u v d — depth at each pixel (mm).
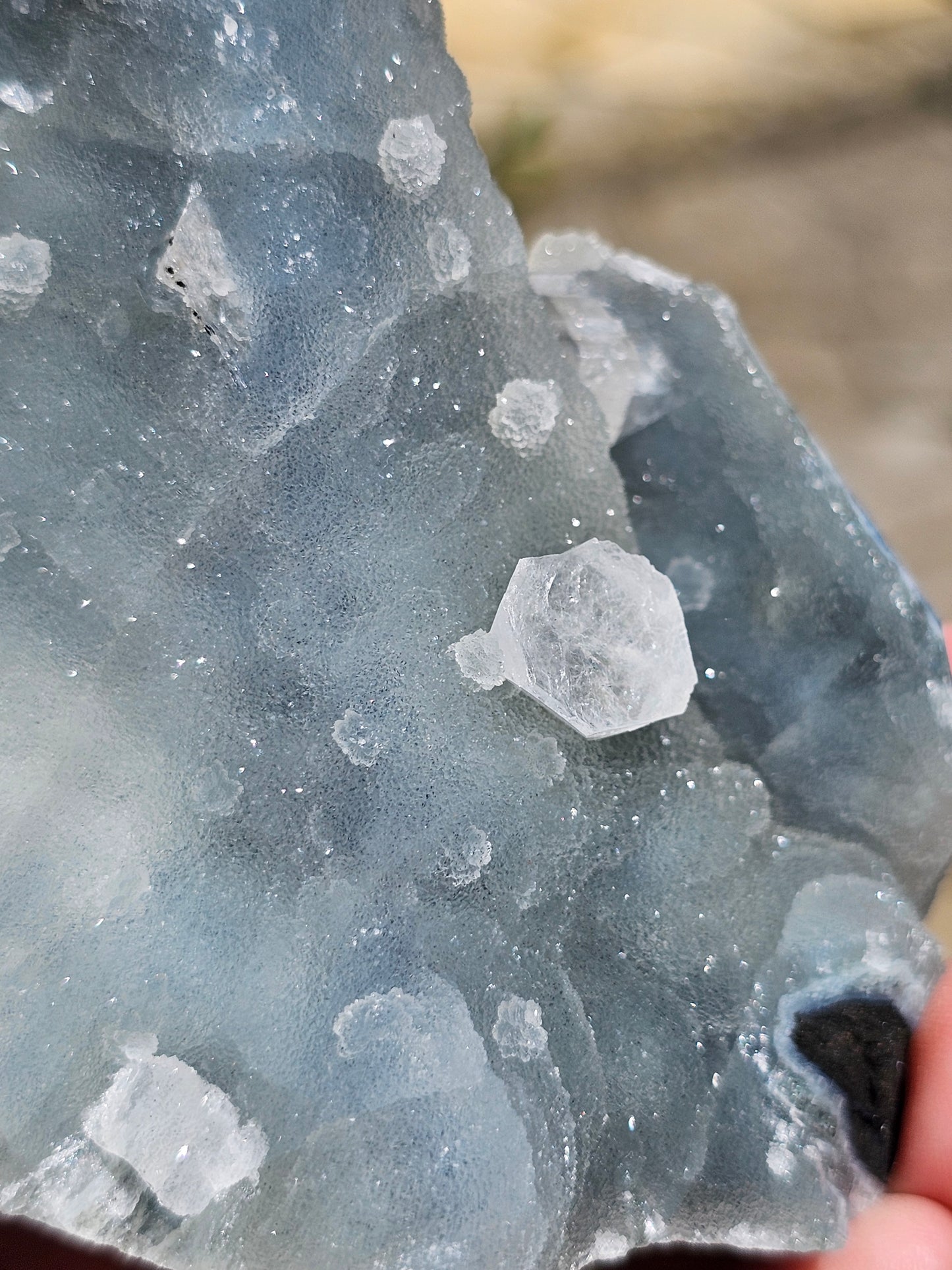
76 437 114
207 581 114
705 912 116
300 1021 109
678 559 123
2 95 115
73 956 110
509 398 119
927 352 236
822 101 260
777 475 126
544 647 111
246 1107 108
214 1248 107
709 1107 113
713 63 262
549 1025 111
